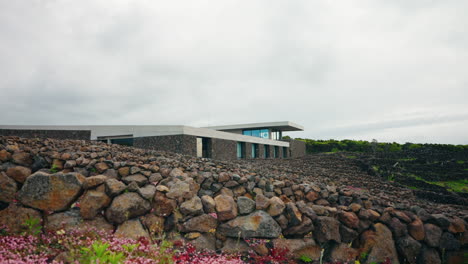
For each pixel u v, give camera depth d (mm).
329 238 5320
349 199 7641
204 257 4363
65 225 4117
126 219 4461
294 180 10102
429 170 22094
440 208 9422
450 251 6230
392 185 16109
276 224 5156
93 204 4359
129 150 12141
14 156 5832
